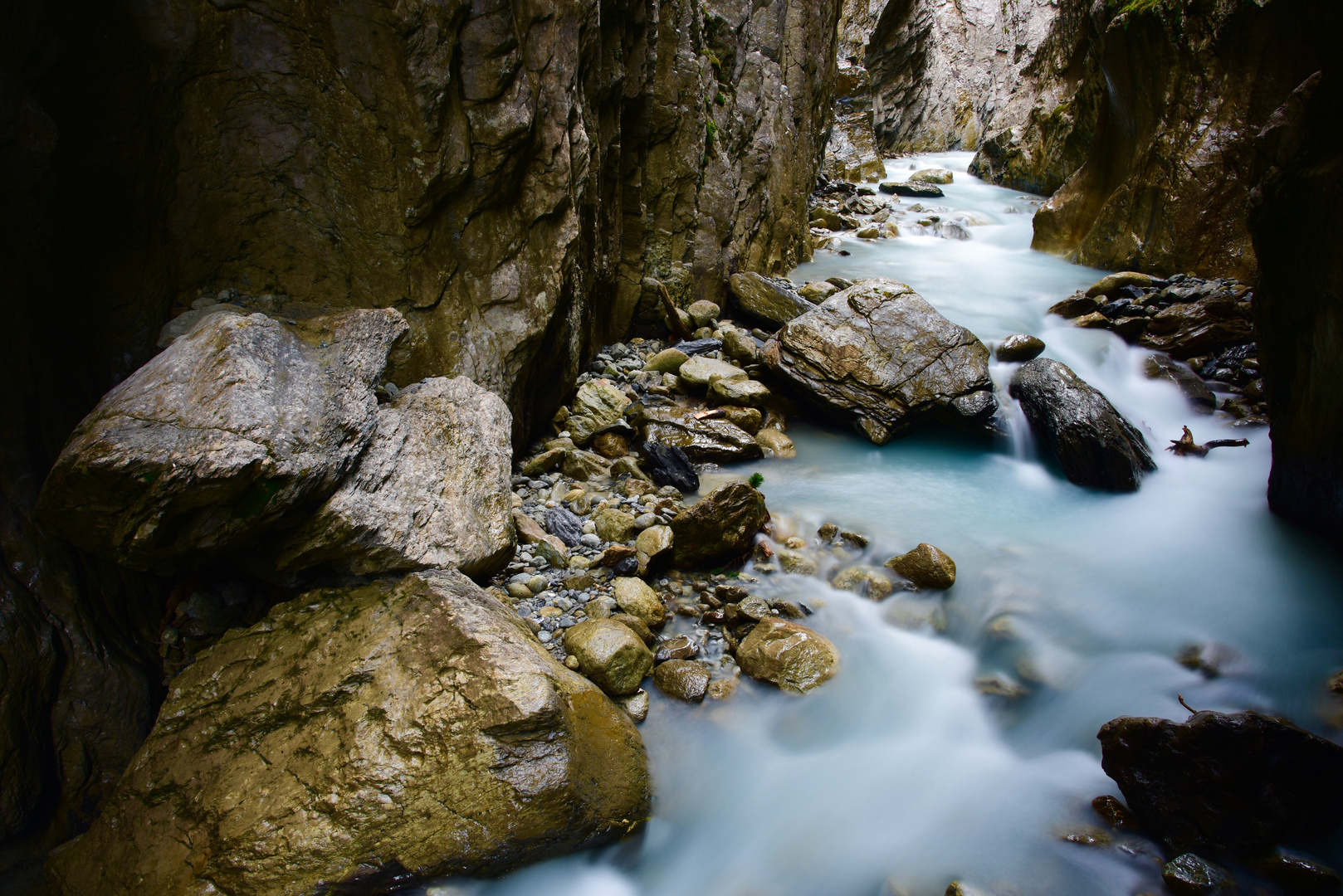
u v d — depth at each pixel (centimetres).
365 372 414
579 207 616
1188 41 1091
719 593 495
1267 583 523
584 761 348
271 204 475
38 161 342
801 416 762
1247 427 753
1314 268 492
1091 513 630
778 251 1201
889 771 405
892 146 2658
